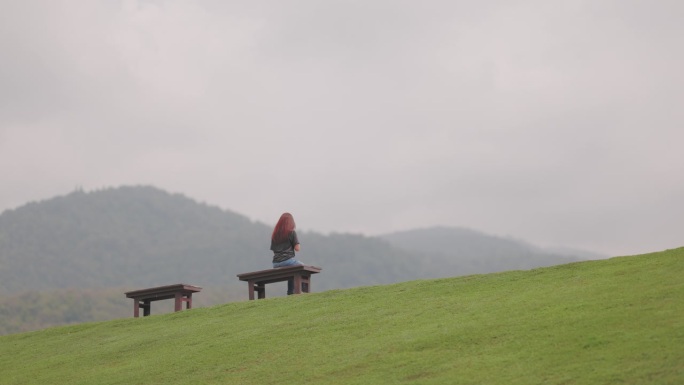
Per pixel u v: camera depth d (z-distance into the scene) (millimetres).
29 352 21406
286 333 17938
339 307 19797
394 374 13875
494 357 13672
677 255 17578
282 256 24516
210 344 18188
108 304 134250
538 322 14898
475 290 18984
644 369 11906
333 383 13984
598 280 17000
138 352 18969
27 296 129750
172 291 24391
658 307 14109
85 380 17109
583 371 12328
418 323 16703
